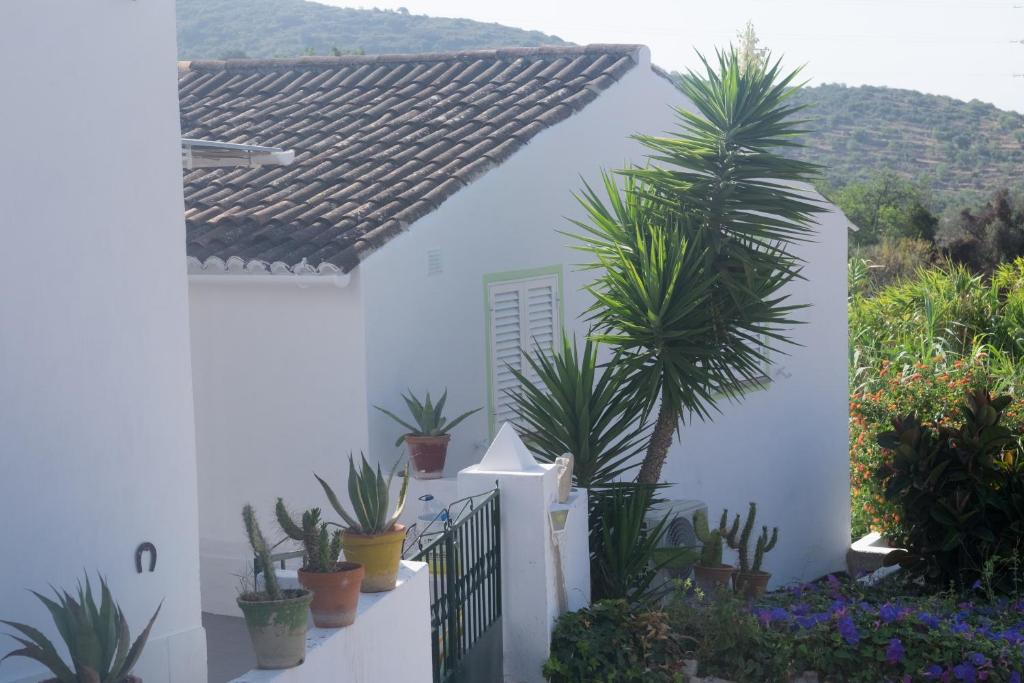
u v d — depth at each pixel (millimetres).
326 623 5422
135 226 6469
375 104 12812
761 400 15305
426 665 6359
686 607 8180
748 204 10273
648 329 9836
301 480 9844
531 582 7727
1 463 5742
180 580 6719
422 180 10531
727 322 10211
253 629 4980
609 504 9281
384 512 5977
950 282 24453
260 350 9961
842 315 17125
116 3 6355
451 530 6879
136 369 6461
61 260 6059
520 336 11562
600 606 8164
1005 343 22906
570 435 9430
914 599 10617
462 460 10727
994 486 11844
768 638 7789
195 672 6746
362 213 9953
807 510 16297
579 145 12359
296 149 11805
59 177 6051
